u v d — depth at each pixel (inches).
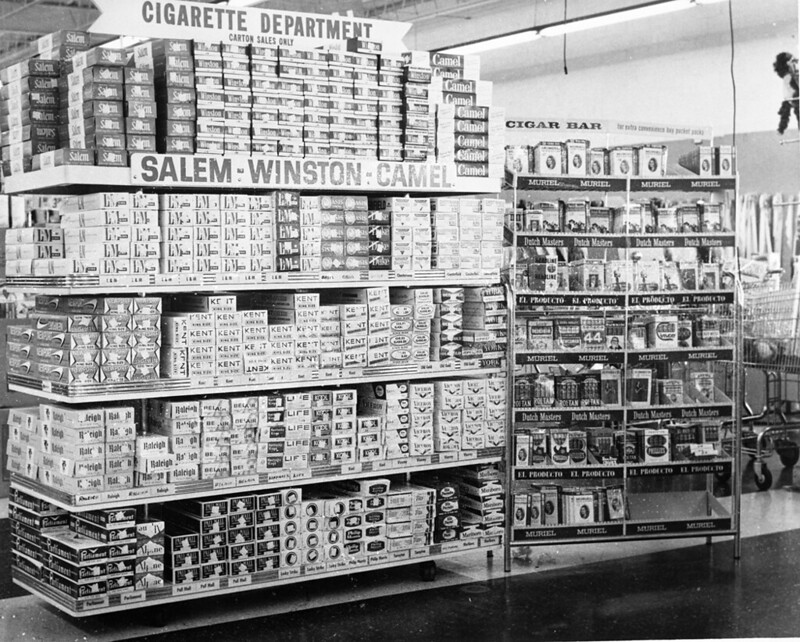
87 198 212.4
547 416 261.6
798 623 220.2
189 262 216.4
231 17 234.4
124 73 209.0
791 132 442.9
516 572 258.5
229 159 218.7
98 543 208.1
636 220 269.9
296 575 230.5
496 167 254.7
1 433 335.0
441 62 252.1
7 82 229.8
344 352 235.0
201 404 217.5
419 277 245.0
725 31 464.8
